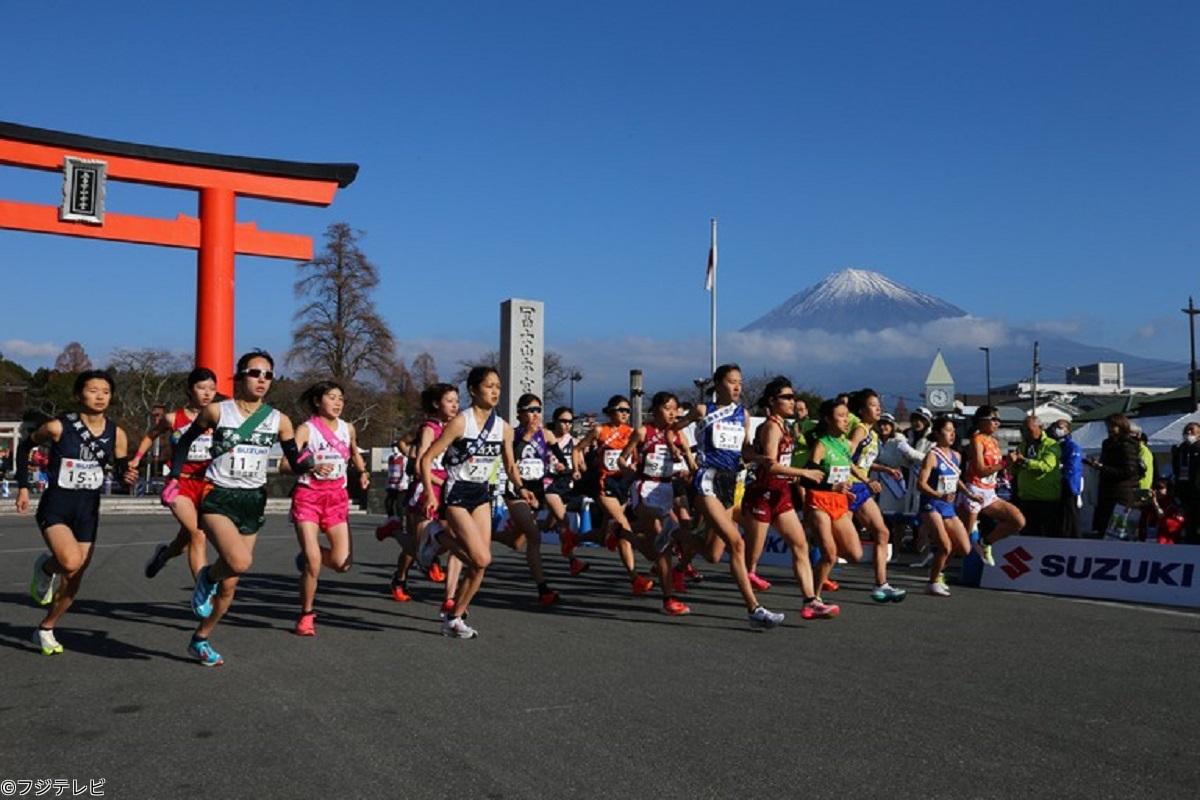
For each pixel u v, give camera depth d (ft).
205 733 17.17
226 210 93.04
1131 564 33.55
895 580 39.27
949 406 74.59
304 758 15.74
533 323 85.40
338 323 160.86
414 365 237.45
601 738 16.69
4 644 25.29
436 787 14.35
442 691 20.10
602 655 23.76
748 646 24.85
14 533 68.54
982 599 33.50
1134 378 349.41
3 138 84.84
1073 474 40.86
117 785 14.56
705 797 13.87
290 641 25.85
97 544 58.23
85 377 23.81
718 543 33.30
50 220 86.84
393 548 56.95
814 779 14.56
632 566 35.47
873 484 32.24
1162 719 17.76
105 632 27.04
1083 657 23.31
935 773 14.82
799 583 28.96
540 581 32.01
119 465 24.97
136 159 90.02
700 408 31.14
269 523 83.25
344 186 98.63
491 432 25.73
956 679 21.01
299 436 26.96
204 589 22.57
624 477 35.99
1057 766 15.14
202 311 92.38
